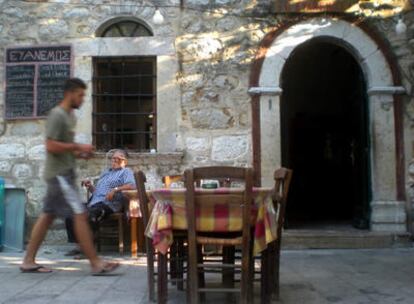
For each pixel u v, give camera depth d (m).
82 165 7.73
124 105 7.85
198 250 4.45
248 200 3.95
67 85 5.22
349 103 10.07
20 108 7.76
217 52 7.74
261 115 7.63
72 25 7.80
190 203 4.00
